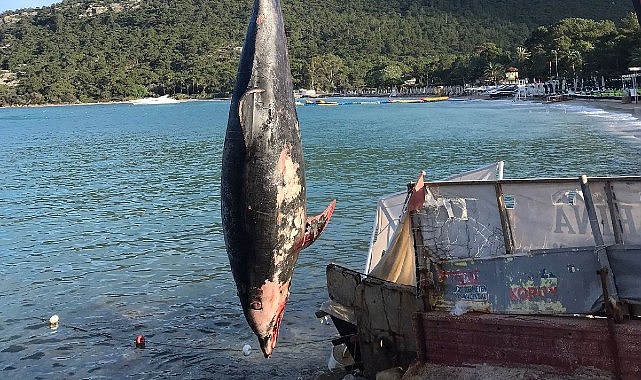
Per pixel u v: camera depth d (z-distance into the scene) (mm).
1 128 87125
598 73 105875
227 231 3850
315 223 4070
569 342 6926
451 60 183125
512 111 82688
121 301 14078
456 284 7828
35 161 44219
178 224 21672
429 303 7973
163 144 55094
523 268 7402
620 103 72125
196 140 58438
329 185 28078
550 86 114312
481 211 7902
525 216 7852
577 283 7117
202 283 15125
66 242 19688
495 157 35938
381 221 11523
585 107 77250
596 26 137750
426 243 8039
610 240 7195
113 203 26406
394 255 9195
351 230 19172
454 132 54031
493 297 7586
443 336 7723
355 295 8977
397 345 8703
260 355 10992
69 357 11281
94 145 56344
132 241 19516
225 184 3807
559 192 7605
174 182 31906
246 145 3691
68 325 12727
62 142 60906
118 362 11016
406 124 66938
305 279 14633
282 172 3742
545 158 34094
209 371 10484
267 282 3871
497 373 7266
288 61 3961
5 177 36000
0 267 17016
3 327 12688
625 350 6621
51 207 25969
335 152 41594
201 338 11914
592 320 6910
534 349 7137
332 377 9898
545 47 135875
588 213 7172
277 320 4020
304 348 11062
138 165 39938
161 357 11141
